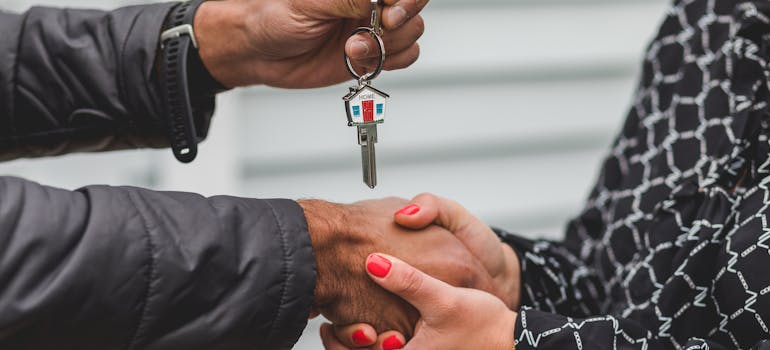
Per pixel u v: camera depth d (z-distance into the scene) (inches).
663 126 41.9
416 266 37.0
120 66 40.0
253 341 31.4
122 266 28.5
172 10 40.7
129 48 39.8
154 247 29.2
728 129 37.5
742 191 35.9
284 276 31.4
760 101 37.1
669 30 43.7
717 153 37.5
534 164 83.4
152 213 29.8
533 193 83.9
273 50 39.0
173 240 29.6
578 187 85.3
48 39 40.3
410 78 77.3
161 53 40.3
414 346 35.4
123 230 28.8
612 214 43.6
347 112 34.9
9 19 41.0
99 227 28.4
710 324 35.3
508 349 34.8
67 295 27.4
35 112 41.0
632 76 84.6
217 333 30.2
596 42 82.3
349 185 78.5
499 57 79.4
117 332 28.9
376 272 34.1
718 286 34.5
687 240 36.0
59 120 41.3
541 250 44.4
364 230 36.4
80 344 28.6
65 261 27.7
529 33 79.9
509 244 43.9
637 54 84.0
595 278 44.1
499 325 35.0
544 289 43.0
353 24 38.8
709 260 35.3
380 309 35.9
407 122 78.2
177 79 39.4
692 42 41.3
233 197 32.6
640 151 43.1
